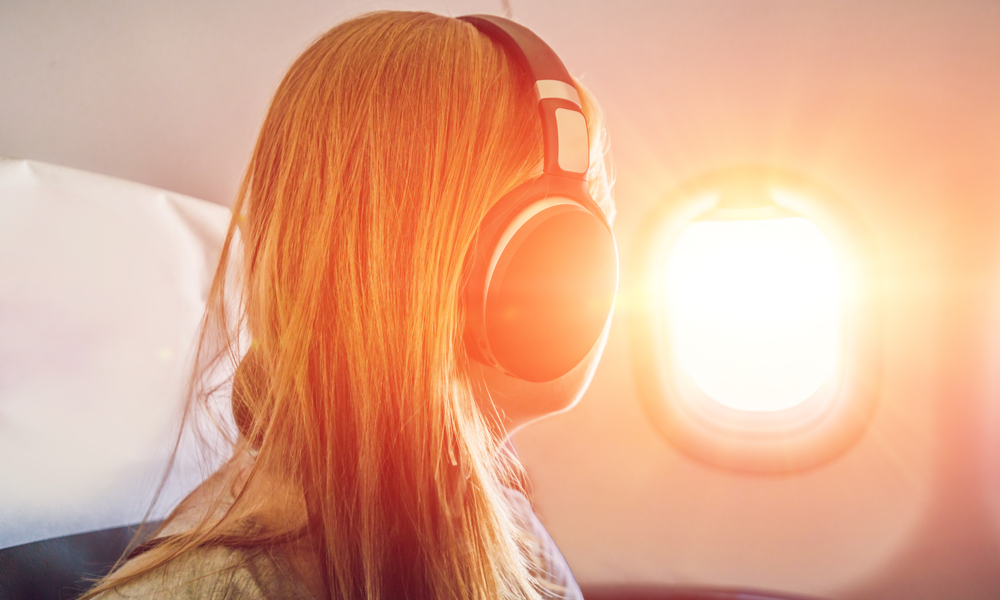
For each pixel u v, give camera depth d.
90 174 0.81
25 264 0.76
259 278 0.41
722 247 1.06
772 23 0.99
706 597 1.16
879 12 0.95
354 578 0.36
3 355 0.74
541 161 0.42
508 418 0.45
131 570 0.34
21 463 0.75
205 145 1.02
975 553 1.01
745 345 1.07
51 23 0.94
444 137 0.38
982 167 0.93
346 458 0.38
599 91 1.07
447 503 0.40
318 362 0.37
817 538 1.10
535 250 0.37
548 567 0.69
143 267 0.83
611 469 1.19
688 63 1.04
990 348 0.95
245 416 0.43
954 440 1.00
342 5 1.02
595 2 1.04
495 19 0.47
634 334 1.13
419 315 0.37
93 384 0.79
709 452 1.13
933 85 0.94
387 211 0.37
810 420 1.07
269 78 1.02
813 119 1.00
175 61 0.99
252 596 0.32
